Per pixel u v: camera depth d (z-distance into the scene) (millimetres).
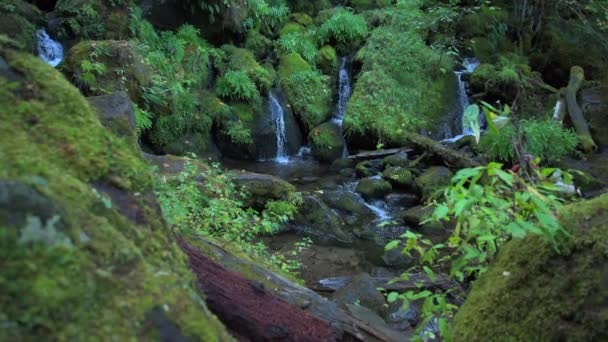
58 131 1389
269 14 10602
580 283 1706
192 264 2057
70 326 953
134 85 7016
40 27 7406
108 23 7711
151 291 1145
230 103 8938
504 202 1880
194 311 1189
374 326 2959
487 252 2207
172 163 5086
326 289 4906
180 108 7973
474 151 8516
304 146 9656
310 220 6422
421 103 9992
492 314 1865
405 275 2578
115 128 1886
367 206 7242
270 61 10125
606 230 1755
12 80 1419
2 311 896
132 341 1025
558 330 1701
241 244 3914
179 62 8273
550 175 2305
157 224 1456
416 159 8414
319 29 10938
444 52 10812
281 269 4066
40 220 1031
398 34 10844
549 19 11961
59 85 1490
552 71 11664
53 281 971
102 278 1075
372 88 9789
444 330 2008
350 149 9461
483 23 11781
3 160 1167
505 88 10070
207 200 4223
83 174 1357
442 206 1841
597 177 7824
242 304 2076
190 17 9102
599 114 9695
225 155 8828
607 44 11633
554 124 8656
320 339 2230
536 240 1871
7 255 954
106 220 1238
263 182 6344
